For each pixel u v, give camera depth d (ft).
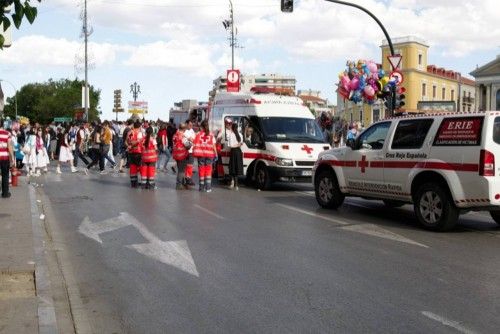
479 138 29.63
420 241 29.32
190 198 46.88
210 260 25.25
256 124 54.85
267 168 52.37
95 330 16.94
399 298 19.58
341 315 17.89
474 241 29.37
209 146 51.70
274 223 34.76
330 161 40.22
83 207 41.57
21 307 18.16
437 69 282.15
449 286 21.03
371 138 37.27
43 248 26.27
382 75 71.41
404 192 34.01
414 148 33.40
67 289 21.12
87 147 79.05
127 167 77.36
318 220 35.91
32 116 426.10
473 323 17.08
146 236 30.76
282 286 21.13
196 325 17.20
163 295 20.25
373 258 25.52
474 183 29.66
